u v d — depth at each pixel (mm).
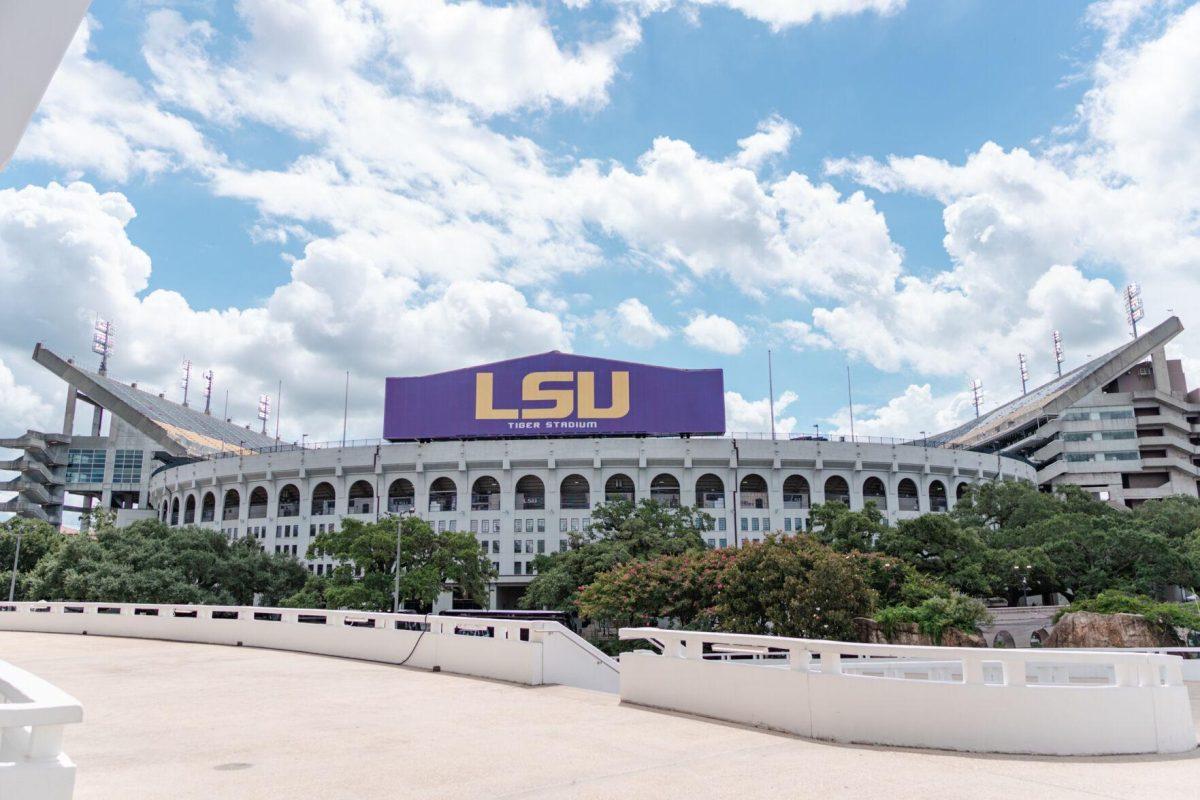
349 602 64062
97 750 10781
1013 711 10648
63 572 68812
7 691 6348
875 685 11242
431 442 95562
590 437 95000
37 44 5855
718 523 90562
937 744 10820
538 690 16656
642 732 12055
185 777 9273
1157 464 130000
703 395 93688
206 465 102625
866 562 55031
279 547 95125
